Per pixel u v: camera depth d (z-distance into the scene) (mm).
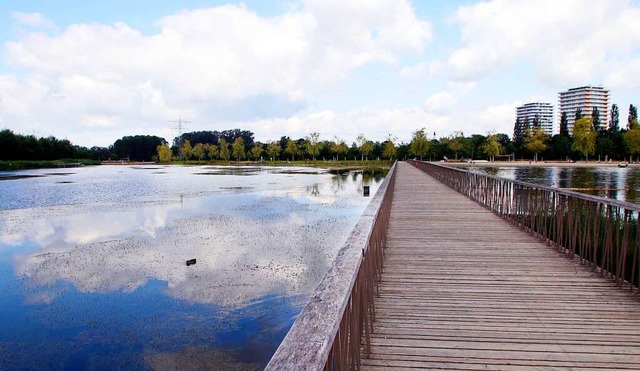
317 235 10883
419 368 2436
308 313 1435
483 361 2514
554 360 2523
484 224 7219
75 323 5523
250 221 13109
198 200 19250
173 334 5152
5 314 5859
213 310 5855
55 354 4730
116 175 43156
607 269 4164
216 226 12320
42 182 32312
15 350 4832
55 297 6492
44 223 13422
